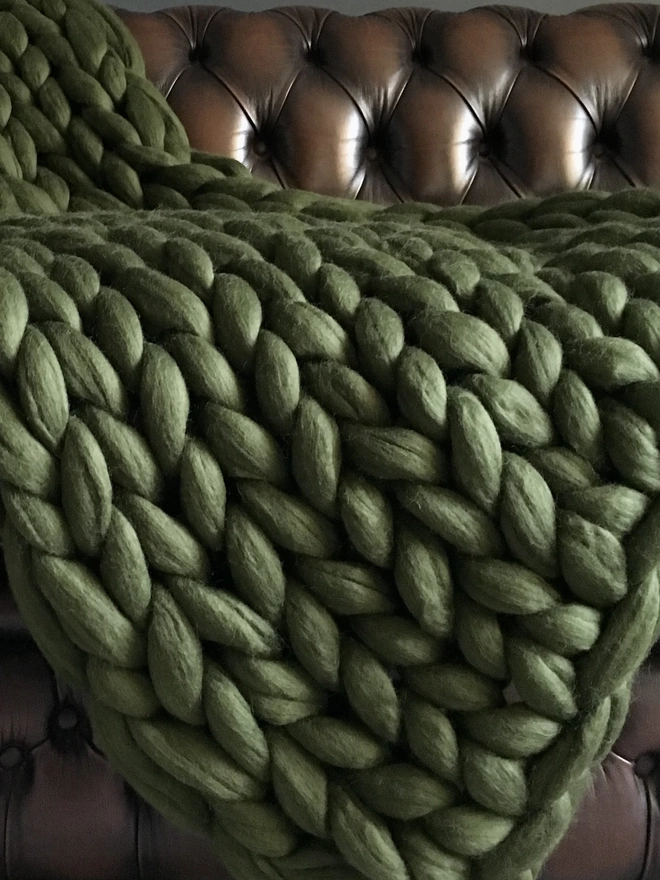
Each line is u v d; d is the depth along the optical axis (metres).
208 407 0.28
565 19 0.95
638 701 0.61
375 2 1.17
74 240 0.33
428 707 0.28
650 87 0.92
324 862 0.29
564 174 0.90
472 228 0.52
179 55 0.87
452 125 0.88
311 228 0.37
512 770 0.28
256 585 0.28
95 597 0.27
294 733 0.28
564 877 0.65
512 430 0.28
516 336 0.29
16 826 0.64
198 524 0.28
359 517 0.28
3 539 0.29
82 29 0.62
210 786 0.28
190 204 0.57
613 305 0.30
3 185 0.56
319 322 0.29
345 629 0.29
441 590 0.28
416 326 0.29
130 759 0.29
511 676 0.28
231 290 0.30
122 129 0.59
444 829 0.28
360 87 0.88
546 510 0.27
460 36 0.91
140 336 0.29
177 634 0.27
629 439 0.28
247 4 1.14
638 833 0.65
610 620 0.28
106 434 0.28
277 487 0.29
